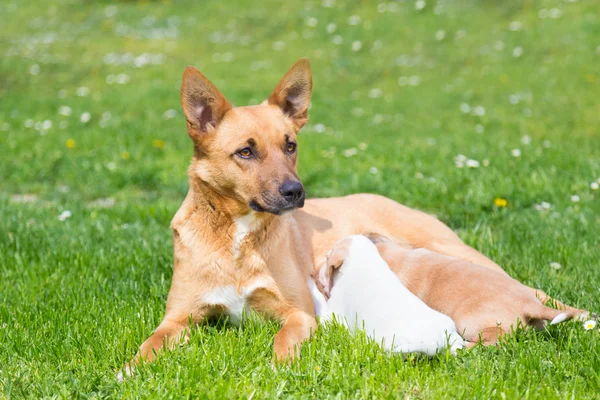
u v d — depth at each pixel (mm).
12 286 6016
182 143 11922
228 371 4195
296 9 25094
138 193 9836
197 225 5172
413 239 6285
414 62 19500
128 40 23422
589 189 8484
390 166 10148
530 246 6758
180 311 5121
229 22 24625
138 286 5941
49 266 6430
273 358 4457
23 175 10344
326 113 15188
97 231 7582
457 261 5242
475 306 4746
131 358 4547
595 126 13109
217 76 18750
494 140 11883
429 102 16062
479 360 4195
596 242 6883
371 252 5336
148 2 28188
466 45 20172
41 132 12711
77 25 25469
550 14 21266
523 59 18688
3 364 4453
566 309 4613
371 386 3912
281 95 5477
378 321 4715
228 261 5102
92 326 4984
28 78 18719
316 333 4840
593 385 3959
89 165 10633
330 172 9969
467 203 8195
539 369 4125
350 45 21172
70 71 19719
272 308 5184
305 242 5977
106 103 15562
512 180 8758
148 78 18938
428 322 4457
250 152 5047
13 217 8055
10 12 27453
